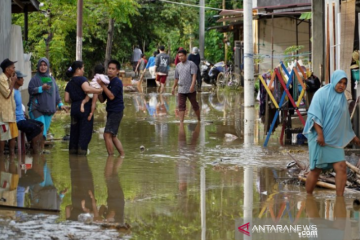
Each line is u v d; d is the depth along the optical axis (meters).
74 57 45.88
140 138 18.84
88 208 10.61
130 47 54.00
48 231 9.17
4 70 15.23
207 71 43.91
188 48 75.88
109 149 15.90
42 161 15.08
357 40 19.98
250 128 20.84
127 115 24.86
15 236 8.90
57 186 12.31
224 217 10.15
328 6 21.36
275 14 32.88
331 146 11.06
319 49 22.72
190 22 56.50
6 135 15.12
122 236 9.05
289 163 13.98
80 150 15.82
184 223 9.77
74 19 36.56
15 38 22.69
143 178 13.09
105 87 15.66
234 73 38.53
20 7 26.05
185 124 22.08
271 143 17.75
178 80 22.77
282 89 17.58
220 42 56.25
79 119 15.86
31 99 16.67
